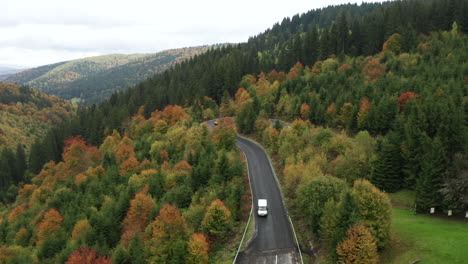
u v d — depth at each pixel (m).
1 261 58.97
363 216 33.19
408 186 51.31
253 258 38.78
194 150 76.25
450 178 41.47
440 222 39.81
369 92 83.56
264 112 100.62
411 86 77.94
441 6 131.00
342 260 30.75
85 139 148.25
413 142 50.16
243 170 69.31
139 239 48.16
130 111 159.25
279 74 135.50
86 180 89.56
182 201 55.62
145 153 92.25
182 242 40.00
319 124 88.75
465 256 28.22
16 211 90.19
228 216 45.12
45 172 124.06
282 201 55.12
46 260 56.31
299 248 40.25
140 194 58.53
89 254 46.62
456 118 48.12
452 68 84.38
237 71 148.00
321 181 41.38
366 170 53.59
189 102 139.12
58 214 70.94
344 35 143.25
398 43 120.00
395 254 32.06
